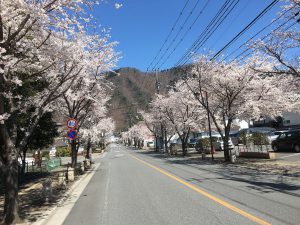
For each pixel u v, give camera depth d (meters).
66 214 10.21
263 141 32.66
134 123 128.88
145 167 26.14
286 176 15.57
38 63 11.22
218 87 28.08
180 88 41.97
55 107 21.17
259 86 27.02
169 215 8.77
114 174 22.27
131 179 18.28
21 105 13.97
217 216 8.26
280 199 10.07
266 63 26.55
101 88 24.89
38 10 8.77
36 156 39.59
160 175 19.27
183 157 37.69
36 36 10.58
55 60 11.53
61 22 10.07
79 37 11.92
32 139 21.27
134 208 10.09
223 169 20.78
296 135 28.44
